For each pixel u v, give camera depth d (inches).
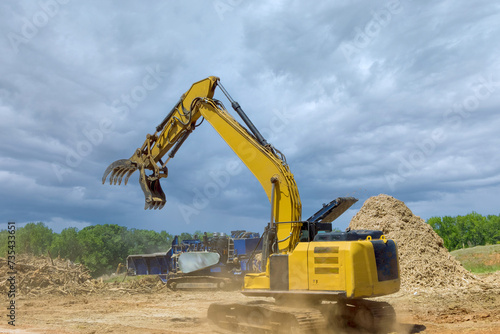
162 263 1007.0
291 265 384.8
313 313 363.9
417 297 647.1
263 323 385.7
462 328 408.5
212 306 438.9
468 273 767.1
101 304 693.9
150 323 495.5
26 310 624.1
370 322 399.5
